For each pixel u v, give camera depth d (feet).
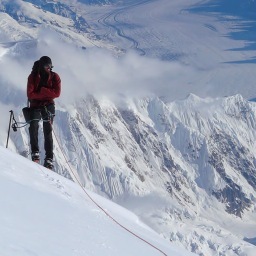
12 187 33.04
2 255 21.13
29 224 26.78
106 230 33.99
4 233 23.63
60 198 37.86
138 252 32.09
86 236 29.71
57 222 29.81
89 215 36.86
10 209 27.96
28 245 23.40
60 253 24.36
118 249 30.12
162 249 38.14
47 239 25.58
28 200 31.53
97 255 26.96
